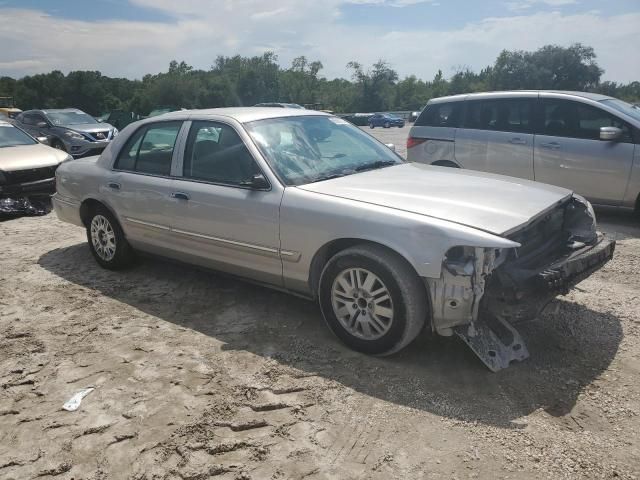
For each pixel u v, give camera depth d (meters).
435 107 8.54
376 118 48.41
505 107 7.82
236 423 2.93
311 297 3.98
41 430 2.94
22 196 8.52
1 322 4.32
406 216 3.34
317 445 2.76
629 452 2.66
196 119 4.60
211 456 2.70
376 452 2.69
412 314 3.33
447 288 3.19
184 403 3.14
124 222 5.08
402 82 85.31
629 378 3.30
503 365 3.35
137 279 5.23
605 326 4.03
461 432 2.82
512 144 7.68
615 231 6.84
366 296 3.52
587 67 74.75
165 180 4.64
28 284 5.18
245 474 2.56
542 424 2.88
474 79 86.38
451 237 3.12
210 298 4.70
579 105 7.24
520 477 2.50
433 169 4.53
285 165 4.09
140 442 2.81
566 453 2.65
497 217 3.33
